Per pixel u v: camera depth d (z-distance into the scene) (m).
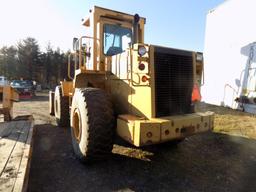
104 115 3.50
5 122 5.77
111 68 4.14
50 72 43.69
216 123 6.73
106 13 4.43
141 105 3.40
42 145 4.90
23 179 2.58
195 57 3.73
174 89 3.47
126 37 4.72
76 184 3.15
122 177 3.35
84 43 4.97
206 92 10.84
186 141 5.08
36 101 15.78
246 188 3.05
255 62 8.12
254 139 5.28
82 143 3.61
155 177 3.35
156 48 3.33
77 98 3.88
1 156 3.27
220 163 3.90
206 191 2.96
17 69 42.78
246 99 8.42
